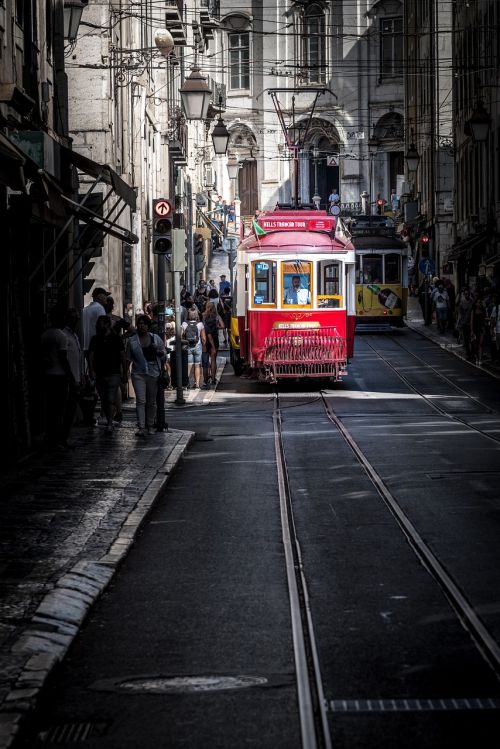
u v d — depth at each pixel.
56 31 47.44
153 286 85.50
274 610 17.75
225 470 33.75
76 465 33.12
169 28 89.88
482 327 74.50
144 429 40.84
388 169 187.00
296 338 61.78
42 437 39.25
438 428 44.50
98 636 16.42
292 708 13.29
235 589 19.16
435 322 112.19
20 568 19.77
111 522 24.30
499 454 36.12
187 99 51.09
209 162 145.12
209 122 141.62
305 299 61.84
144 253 80.06
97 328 41.12
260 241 62.69
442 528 24.00
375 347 88.50
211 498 28.70
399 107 185.12
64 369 35.88
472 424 45.97
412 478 31.22
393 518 25.52
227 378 70.75
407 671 14.48
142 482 29.92
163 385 42.03
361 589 19.00
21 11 38.19
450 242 127.06
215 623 17.02
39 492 28.22
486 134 74.94
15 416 35.53
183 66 106.06
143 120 79.19
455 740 12.11
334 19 186.75
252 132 192.50
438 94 130.88
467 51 107.94
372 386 63.94
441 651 15.36
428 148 136.75
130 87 73.81
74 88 62.19
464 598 18.11
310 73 188.75
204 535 23.91
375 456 36.06
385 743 12.06
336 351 61.97
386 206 170.25
